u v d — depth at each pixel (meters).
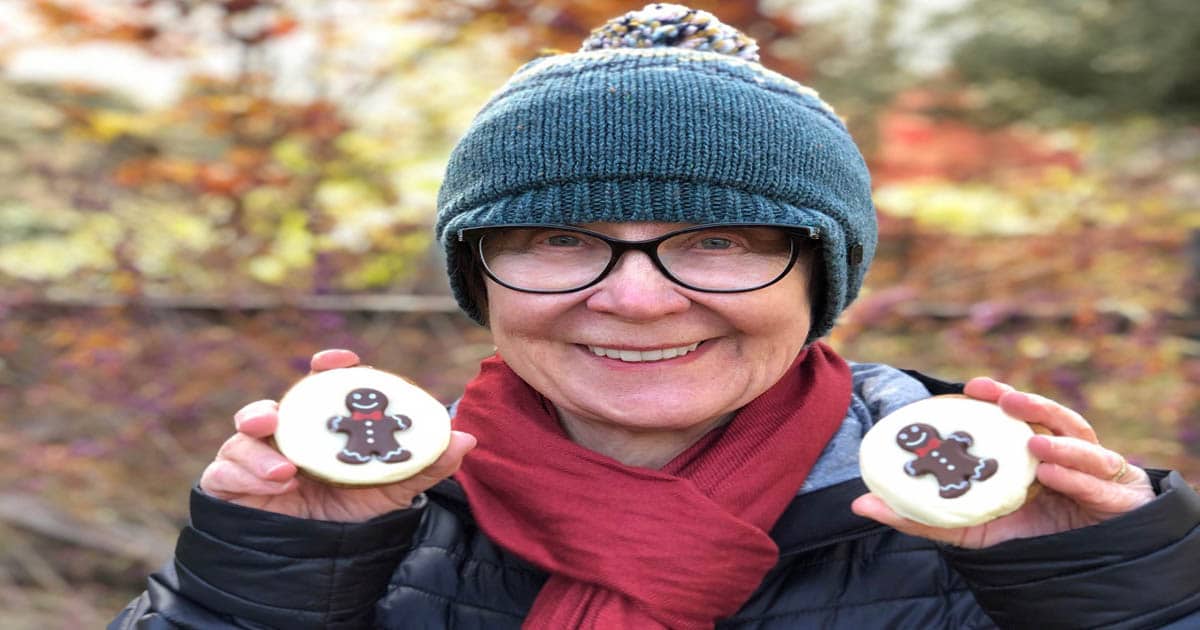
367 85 5.52
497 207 1.29
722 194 1.25
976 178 7.29
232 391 3.99
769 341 1.34
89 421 3.92
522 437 1.43
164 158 5.54
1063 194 7.12
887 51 8.73
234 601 1.27
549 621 1.33
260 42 5.04
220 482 1.25
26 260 5.20
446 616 1.43
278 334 4.29
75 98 6.32
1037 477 1.16
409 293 5.02
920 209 6.18
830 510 1.38
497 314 1.37
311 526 1.25
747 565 1.31
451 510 1.53
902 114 7.76
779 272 1.31
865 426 1.49
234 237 5.06
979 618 1.34
